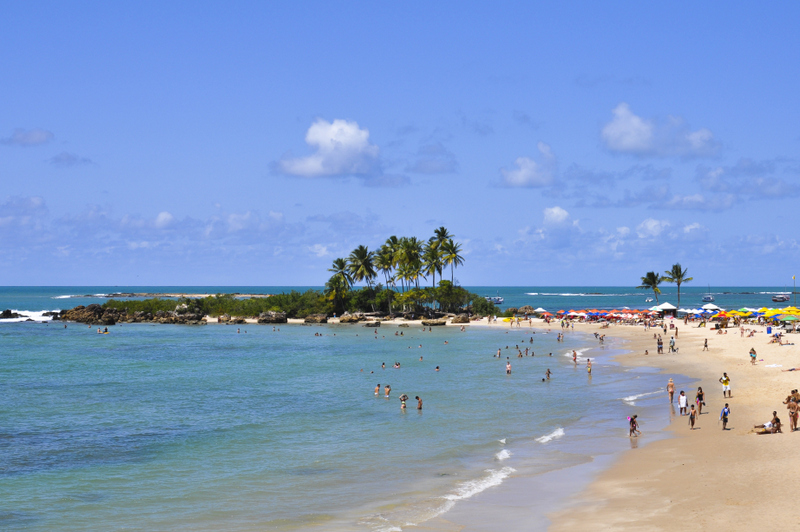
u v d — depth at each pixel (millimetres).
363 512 24828
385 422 43062
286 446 36688
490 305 169125
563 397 51312
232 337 117375
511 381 60906
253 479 30141
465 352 89688
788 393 45625
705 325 116062
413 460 33188
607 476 28500
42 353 90062
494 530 22062
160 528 23578
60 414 46438
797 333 88562
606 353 83688
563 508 24234
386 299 166625
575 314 147750
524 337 112375
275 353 90375
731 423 37375
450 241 159875
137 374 68500
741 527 20094
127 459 34094
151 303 167875
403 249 158375
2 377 65938
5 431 40750
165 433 40219
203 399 52750
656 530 20578
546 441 36469
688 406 44125
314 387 59000
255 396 54125
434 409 47344
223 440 38312
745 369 59625
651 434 36688
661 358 74188
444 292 159375
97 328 139625
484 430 39969
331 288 165375
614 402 48312
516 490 27109
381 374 67750
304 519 24203
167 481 29984
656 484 26344
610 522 21922
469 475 29969
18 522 24484
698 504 22953
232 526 23594
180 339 113188
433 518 23703
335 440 38062
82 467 32531
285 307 169000
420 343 103688
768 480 25000
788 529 19594
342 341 108688
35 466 32719
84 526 23969
